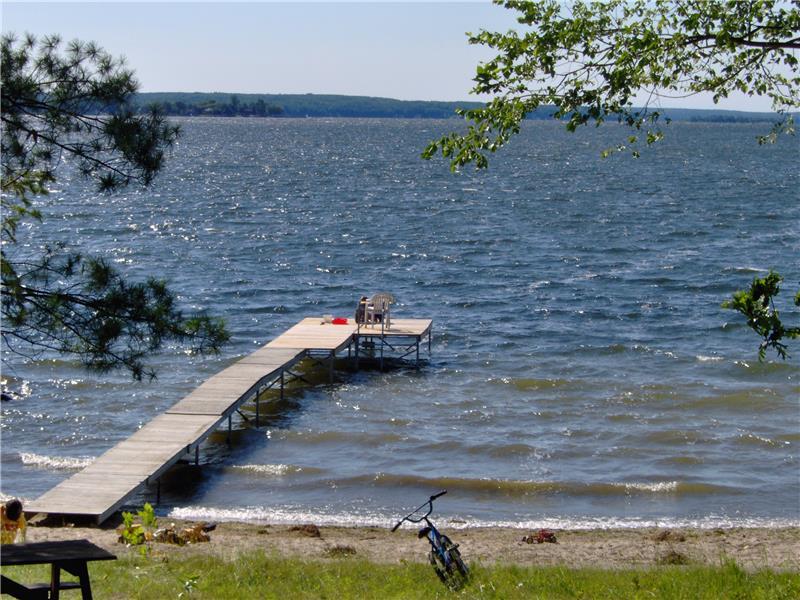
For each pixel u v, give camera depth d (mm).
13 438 25297
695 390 29875
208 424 23406
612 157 171375
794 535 18891
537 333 38875
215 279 51031
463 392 30172
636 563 16391
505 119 12414
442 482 22250
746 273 53031
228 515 20016
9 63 12352
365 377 32219
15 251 57406
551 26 12312
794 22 11984
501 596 12719
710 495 21656
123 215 79375
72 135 12836
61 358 32438
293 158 162625
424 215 81312
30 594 9242
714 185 110938
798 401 28766
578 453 24297
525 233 69938
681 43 12148
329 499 21297
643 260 57781
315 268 54938
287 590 12930
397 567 14906
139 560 14398
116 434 25938
